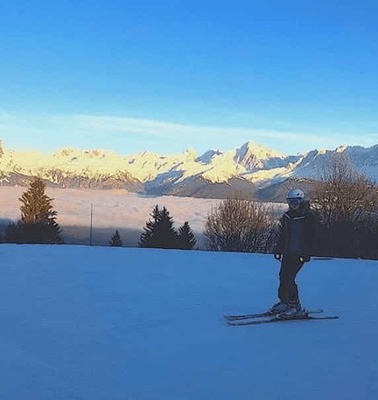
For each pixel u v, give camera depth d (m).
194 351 6.00
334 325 7.52
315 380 5.13
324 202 40.44
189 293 9.61
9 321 7.05
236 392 4.75
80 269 12.20
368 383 5.08
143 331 6.80
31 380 4.85
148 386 4.82
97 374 5.09
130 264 13.45
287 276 7.89
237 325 7.30
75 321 7.18
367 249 38.09
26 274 11.20
